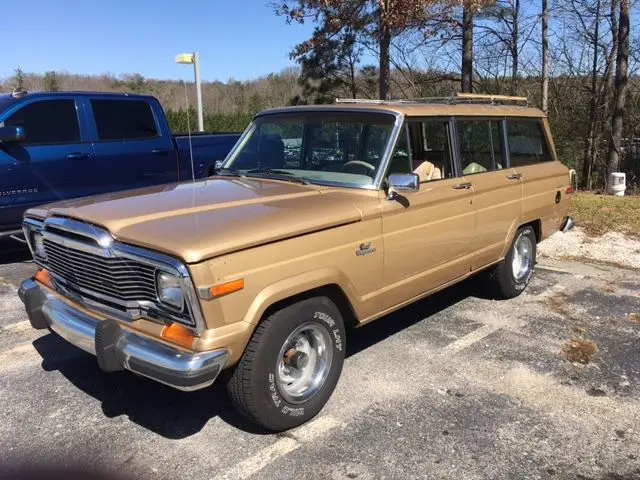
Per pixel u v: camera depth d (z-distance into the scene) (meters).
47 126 7.23
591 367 4.38
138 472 3.12
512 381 4.15
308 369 3.60
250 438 3.44
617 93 16.92
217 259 2.93
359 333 5.07
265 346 3.22
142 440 3.43
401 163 4.19
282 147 4.62
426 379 4.18
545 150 6.27
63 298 3.74
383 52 12.56
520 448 3.34
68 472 3.11
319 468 3.16
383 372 4.29
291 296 3.38
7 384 4.11
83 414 3.72
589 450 3.33
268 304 3.15
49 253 3.72
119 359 3.15
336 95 20.62
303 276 3.35
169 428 3.56
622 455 3.28
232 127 28.33
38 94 7.24
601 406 3.81
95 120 7.64
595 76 18.69
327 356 3.66
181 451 3.31
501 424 3.59
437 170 4.65
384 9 11.91
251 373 3.20
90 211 3.44
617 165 17.31
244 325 3.04
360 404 3.82
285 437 3.45
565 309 5.66
